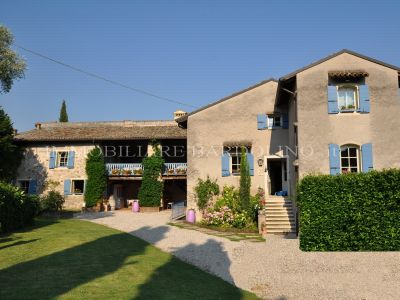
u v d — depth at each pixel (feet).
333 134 52.75
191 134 69.56
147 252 41.06
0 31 80.84
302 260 37.88
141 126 105.40
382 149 51.98
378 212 40.60
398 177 40.22
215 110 69.92
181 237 51.65
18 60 83.15
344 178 41.91
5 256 36.22
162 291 26.76
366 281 31.12
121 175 91.15
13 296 23.88
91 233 52.21
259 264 36.94
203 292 27.22
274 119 69.62
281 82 56.85
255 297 27.09
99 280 28.63
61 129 102.89
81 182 91.81
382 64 53.88
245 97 69.87
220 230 58.34
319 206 42.01
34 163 92.02
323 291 28.73
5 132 87.45
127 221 68.85
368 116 52.85
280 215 60.03
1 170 88.07
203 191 66.90
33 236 48.32
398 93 53.01
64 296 24.31
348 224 41.19
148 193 87.04
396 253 38.83
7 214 51.34
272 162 72.18
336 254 39.60
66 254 37.63
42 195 89.86
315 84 54.19
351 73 52.60
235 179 67.51
